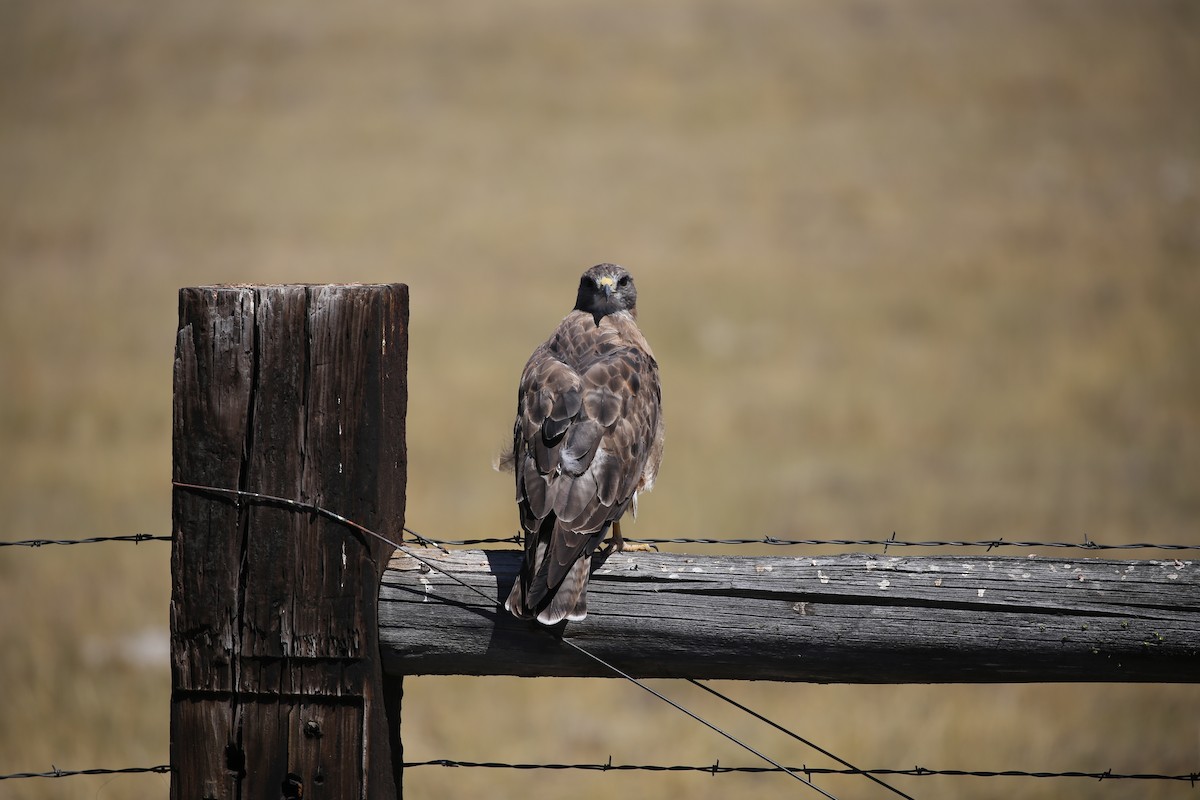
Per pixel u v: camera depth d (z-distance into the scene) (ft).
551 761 33.14
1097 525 47.85
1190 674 14.52
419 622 15.35
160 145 175.94
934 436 61.16
